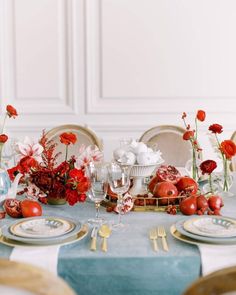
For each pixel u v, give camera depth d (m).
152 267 1.37
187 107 3.70
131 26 3.65
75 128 2.89
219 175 2.12
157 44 3.67
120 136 3.74
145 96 3.71
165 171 1.91
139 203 1.83
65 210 1.83
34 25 3.68
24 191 1.91
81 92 3.72
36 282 1.00
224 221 1.59
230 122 3.70
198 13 3.64
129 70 3.70
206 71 3.69
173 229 1.57
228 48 3.67
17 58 3.71
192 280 1.37
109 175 1.63
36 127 3.73
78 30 3.66
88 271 1.37
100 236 1.52
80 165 1.83
